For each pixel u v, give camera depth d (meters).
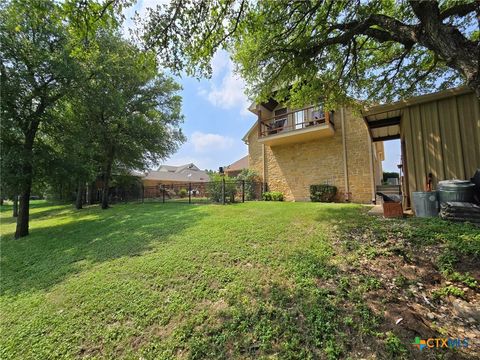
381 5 4.68
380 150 13.39
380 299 2.53
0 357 2.57
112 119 12.67
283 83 6.22
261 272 3.44
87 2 3.31
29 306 3.52
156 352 2.31
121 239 6.20
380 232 4.21
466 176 4.61
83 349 2.52
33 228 10.00
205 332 2.45
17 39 7.56
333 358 1.91
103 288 3.64
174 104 16.77
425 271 2.90
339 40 4.61
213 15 4.07
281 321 2.41
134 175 22.06
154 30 3.92
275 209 7.78
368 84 6.55
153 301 3.13
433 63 5.46
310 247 4.06
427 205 4.76
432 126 5.07
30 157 8.32
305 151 11.71
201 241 5.04
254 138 13.74
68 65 7.83
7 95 7.49
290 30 4.88
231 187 11.07
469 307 2.21
